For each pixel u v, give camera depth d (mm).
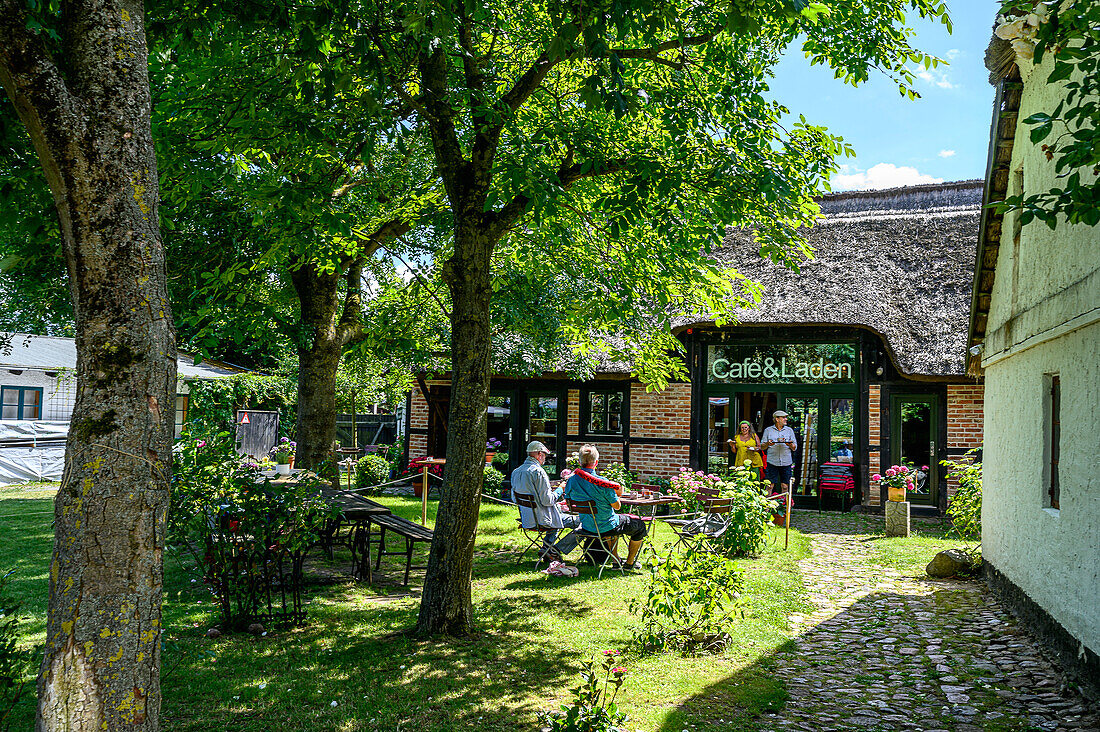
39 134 2771
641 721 4465
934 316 14047
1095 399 5152
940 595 7902
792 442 14258
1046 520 6219
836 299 14500
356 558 9188
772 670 5457
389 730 4273
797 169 6504
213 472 6086
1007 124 7688
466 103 5852
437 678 5094
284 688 4871
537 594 7508
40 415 23672
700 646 5867
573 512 8820
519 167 5316
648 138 6727
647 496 10047
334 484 10852
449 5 4707
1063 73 3830
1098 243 5117
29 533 10906
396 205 9320
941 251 15211
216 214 9047
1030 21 5129
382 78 5273
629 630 6301
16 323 12297
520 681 5070
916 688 5145
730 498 9664
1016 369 7488
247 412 20828
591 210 7777
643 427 15922
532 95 7031
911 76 6672
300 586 7590
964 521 10906
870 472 14438
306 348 10695
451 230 8109
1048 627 6059
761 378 15328
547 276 9320
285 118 5707
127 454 2764
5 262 5441
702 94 6383
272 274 10430
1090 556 5148
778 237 6387
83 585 2686
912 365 13484
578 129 6105
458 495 6051
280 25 4980
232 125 5930
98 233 2787
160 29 4988
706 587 5922
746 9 4805
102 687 2656
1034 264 6766
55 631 2678
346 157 6824
